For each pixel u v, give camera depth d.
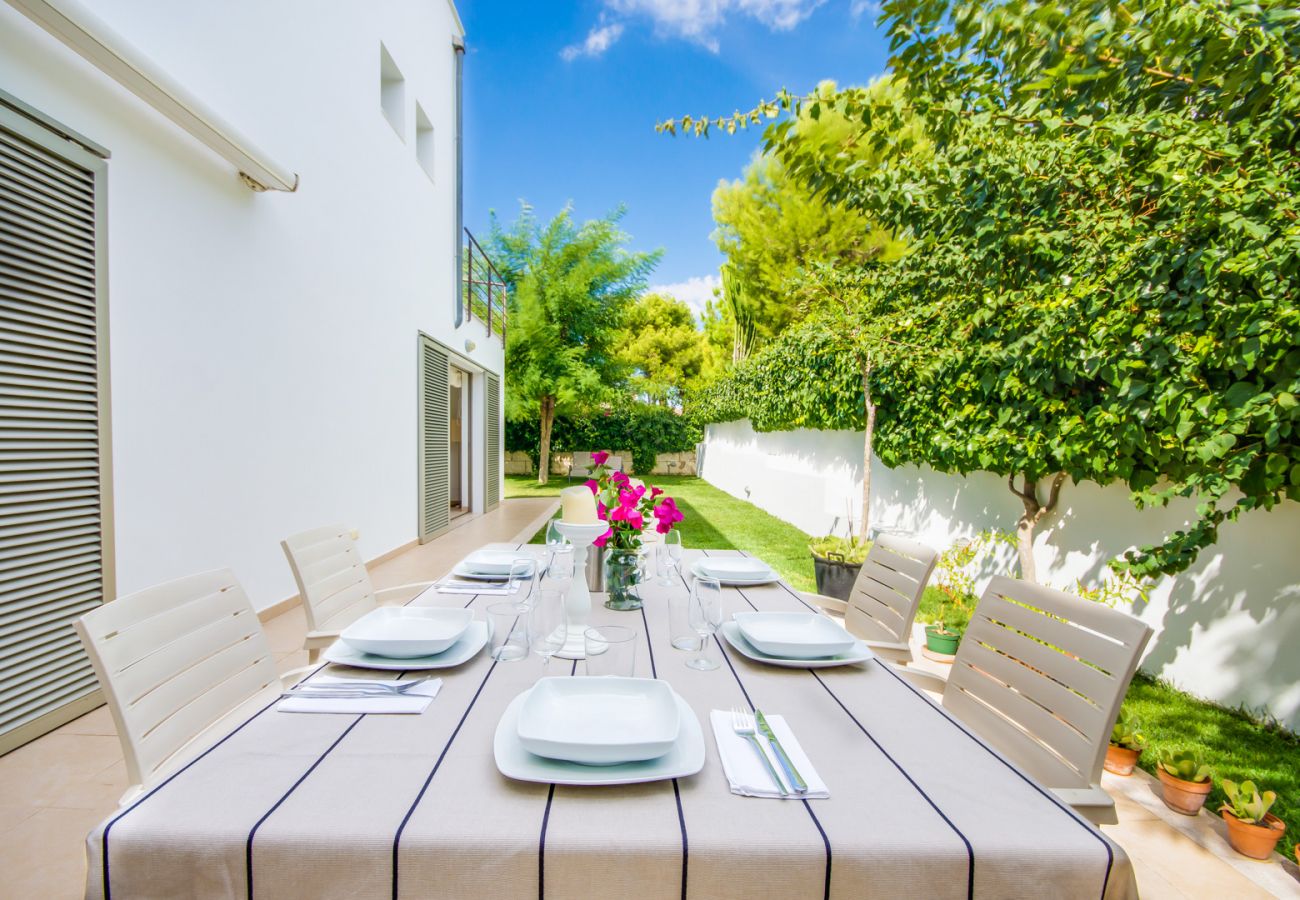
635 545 1.88
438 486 7.16
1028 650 1.40
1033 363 2.89
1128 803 2.07
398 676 1.29
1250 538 2.53
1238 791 1.87
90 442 2.48
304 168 4.14
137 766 1.06
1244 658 2.54
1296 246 1.63
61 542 2.37
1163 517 2.86
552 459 16.17
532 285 13.11
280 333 3.86
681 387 21.47
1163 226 2.23
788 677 1.36
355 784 0.88
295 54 4.02
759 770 0.94
